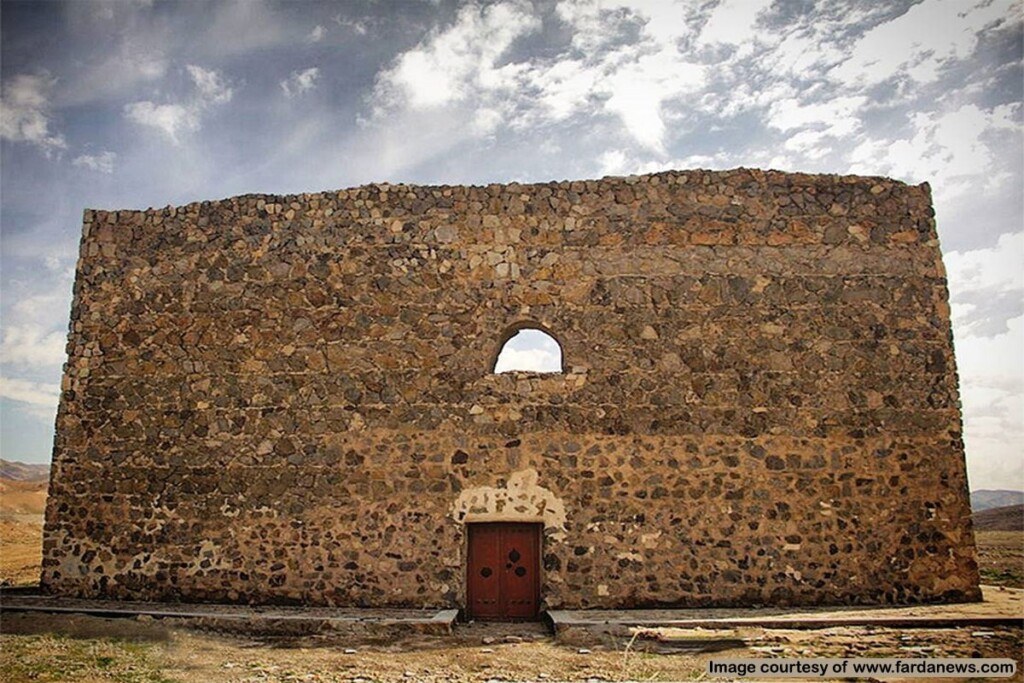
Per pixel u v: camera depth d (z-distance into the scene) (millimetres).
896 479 12125
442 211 13164
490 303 12797
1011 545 21000
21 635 10156
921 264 12797
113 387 13305
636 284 12703
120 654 9258
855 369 12422
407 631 10609
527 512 12062
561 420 12312
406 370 12688
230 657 9242
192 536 12602
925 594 11812
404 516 12227
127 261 13742
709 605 11695
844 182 13047
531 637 10477
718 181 13031
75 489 13070
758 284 12664
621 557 11859
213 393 13023
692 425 12242
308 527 12367
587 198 13047
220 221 13617
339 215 13336
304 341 12984
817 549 11875
